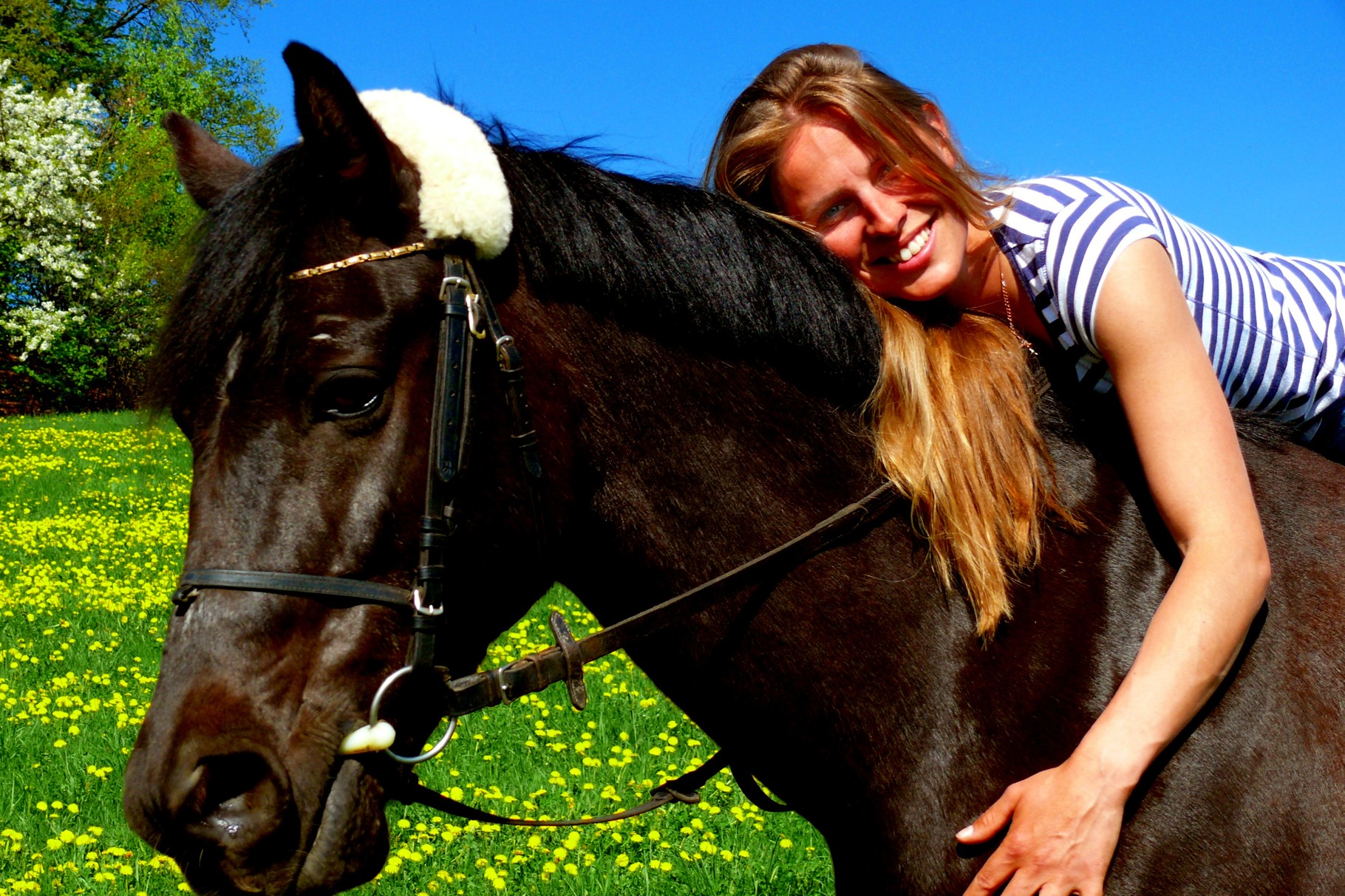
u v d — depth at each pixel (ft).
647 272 5.74
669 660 6.00
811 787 5.98
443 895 12.28
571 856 13.48
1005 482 5.80
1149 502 5.93
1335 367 6.41
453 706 5.40
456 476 5.13
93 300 97.71
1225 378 6.33
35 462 55.67
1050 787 5.19
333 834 4.94
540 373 5.53
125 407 100.37
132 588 30.50
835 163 6.25
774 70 6.59
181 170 6.24
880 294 6.41
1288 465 6.17
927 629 5.79
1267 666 5.49
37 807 14.05
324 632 4.96
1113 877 5.24
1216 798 5.26
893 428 5.95
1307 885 5.19
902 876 5.62
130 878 12.31
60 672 22.00
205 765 4.69
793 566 5.78
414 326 5.14
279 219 5.08
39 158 94.43
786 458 5.94
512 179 5.72
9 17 110.93
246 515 4.93
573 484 5.67
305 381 4.94
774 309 5.91
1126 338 5.56
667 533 5.85
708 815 14.79
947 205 6.17
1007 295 6.19
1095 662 5.61
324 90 4.90
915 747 5.67
